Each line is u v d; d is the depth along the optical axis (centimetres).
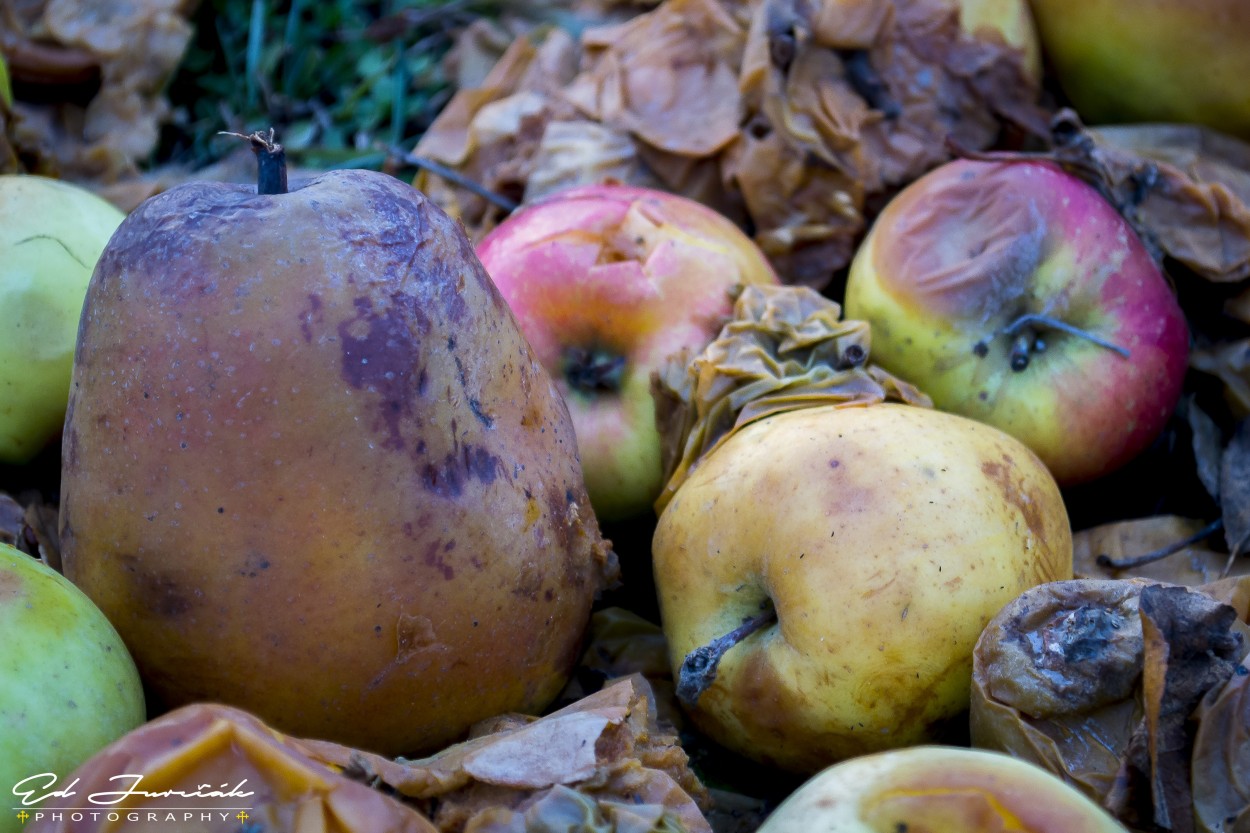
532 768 24
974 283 32
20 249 31
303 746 24
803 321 32
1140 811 25
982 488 28
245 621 25
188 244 25
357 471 25
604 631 32
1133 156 34
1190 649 25
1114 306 32
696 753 30
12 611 25
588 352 33
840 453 28
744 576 28
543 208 33
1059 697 25
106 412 25
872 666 27
